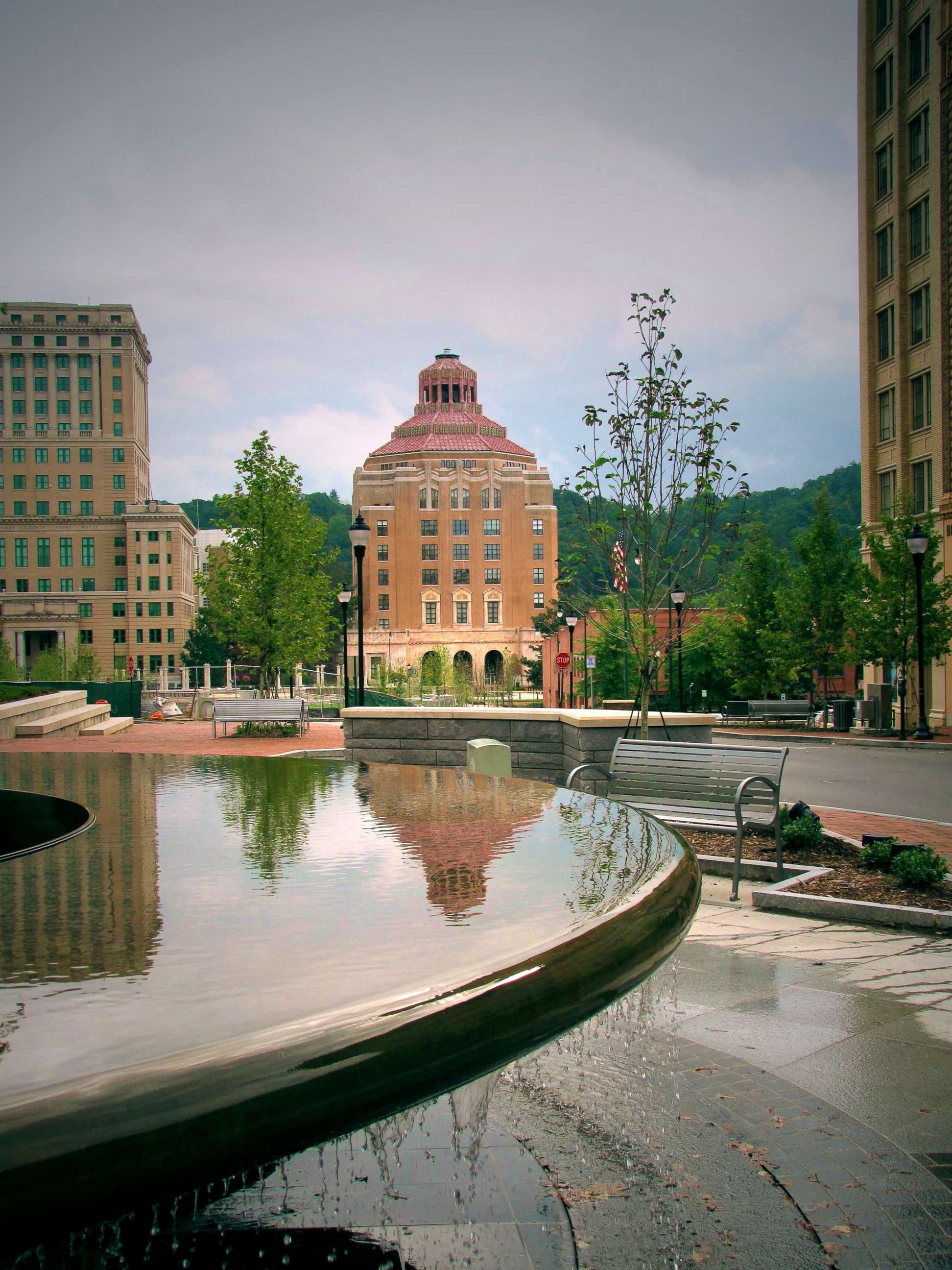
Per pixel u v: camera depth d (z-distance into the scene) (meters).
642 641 10.73
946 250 28.28
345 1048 1.06
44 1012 1.14
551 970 1.35
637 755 7.79
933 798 13.09
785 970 5.05
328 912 1.67
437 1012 1.16
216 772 4.30
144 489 119.00
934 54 29.17
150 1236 1.58
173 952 1.42
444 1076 1.14
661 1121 3.14
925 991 4.69
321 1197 2.37
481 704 48.78
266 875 2.02
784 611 32.19
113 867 2.12
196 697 32.75
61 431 109.81
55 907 1.73
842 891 6.55
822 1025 4.21
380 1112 1.07
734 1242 2.44
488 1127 3.02
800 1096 3.43
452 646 103.44
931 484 30.03
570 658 39.47
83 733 20.81
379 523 105.56
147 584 107.44
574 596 12.60
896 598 25.00
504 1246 2.29
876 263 33.00
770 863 7.37
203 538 142.75
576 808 3.03
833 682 45.09
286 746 17.00
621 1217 2.50
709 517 11.07
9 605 106.25
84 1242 1.33
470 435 113.50
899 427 31.27
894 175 31.45
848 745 23.67
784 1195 2.70
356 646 101.75
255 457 26.67
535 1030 1.26
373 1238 2.25
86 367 110.38
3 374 109.44
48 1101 0.90
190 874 2.03
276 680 30.06
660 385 10.84
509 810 2.97
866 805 12.36
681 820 7.12
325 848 2.33
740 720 30.45
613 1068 3.56
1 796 3.64
